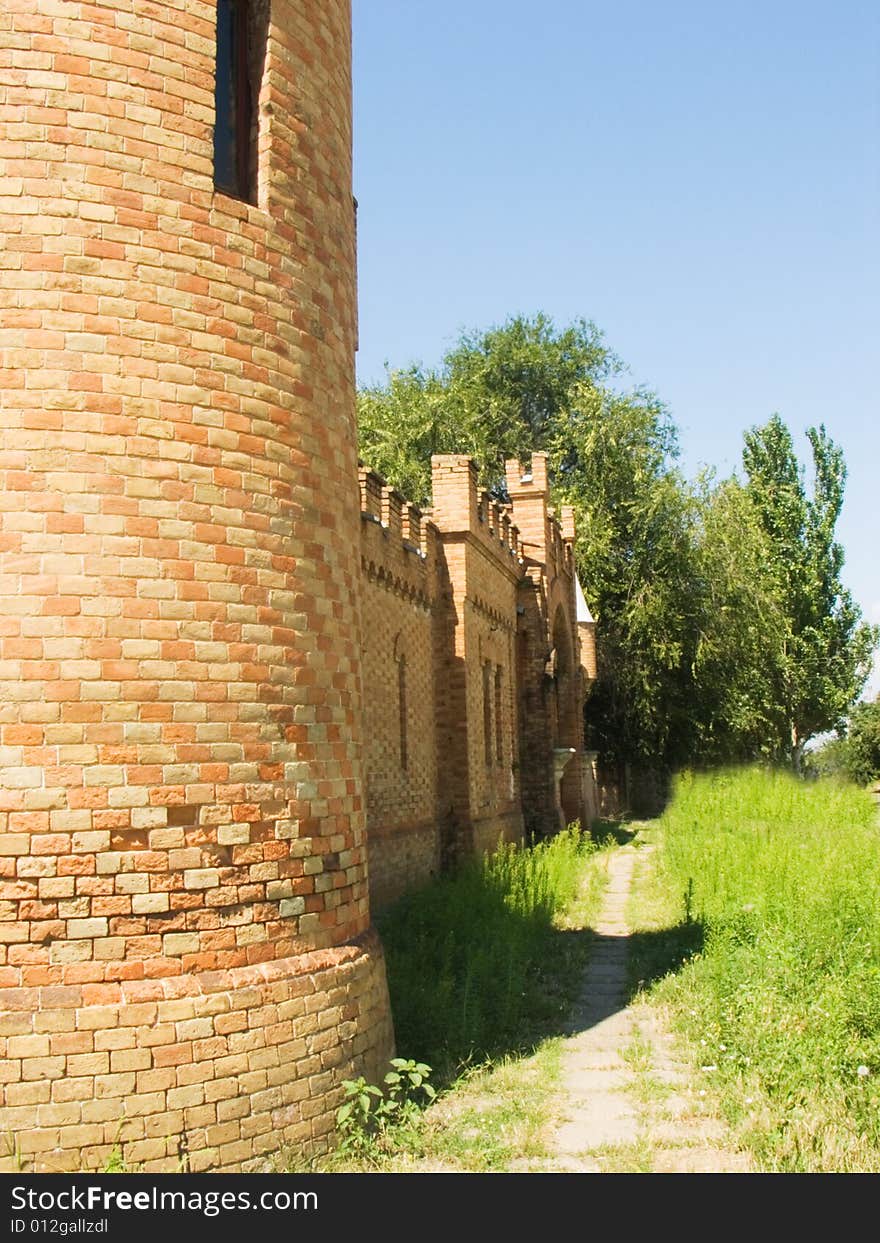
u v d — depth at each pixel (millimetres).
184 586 6844
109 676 6531
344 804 7922
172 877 6617
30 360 6535
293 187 7934
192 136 7176
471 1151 7277
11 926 6191
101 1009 6281
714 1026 9555
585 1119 8164
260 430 7371
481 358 53719
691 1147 7461
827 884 14172
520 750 29531
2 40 6672
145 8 7055
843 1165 6914
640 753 43156
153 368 6855
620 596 42312
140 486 6734
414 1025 9734
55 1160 6066
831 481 50875
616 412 43938
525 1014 11211
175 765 6699
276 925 7129
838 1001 8922
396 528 18828
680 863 20234
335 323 8336
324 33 8492
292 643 7449
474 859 21203
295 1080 6977
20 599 6391
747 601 41938
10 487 6441
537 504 30656
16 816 6250
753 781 34844
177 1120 6379
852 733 58062
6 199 6590
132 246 6852
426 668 20922
